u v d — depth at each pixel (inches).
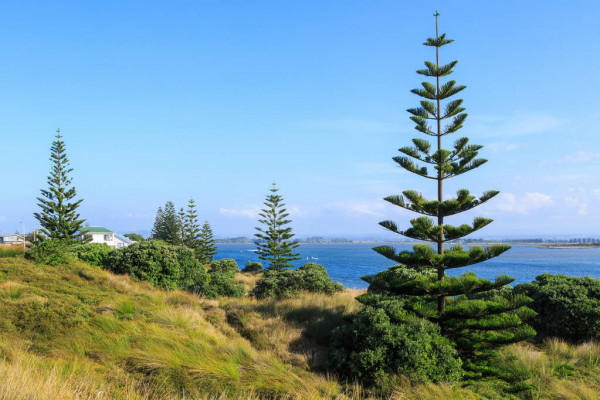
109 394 219.0
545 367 339.3
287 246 1393.9
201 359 317.4
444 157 374.3
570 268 2962.6
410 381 300.4
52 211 1378.0
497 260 4434.1
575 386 298.7
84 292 490.0
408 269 566.9
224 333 420.8
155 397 245.4
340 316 472.1
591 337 397.4
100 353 316.5
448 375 310.8
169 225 2773.1
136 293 559.5
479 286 362.0
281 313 482.3
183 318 418.6
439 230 369.1
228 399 256.8
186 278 752.3
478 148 380.5
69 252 682.8
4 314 359.6
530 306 440.5
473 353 362.3
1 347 290.8
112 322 382.0
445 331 368.8
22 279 498.6
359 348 342.6
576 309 403.5
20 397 169.9
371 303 403.9
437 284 354.0
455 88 386.3
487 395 295.7
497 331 372.2
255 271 1606.8
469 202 370.0
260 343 397.7
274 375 307.7
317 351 386.3
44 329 348.2
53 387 187.6
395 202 380.5
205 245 2341.3
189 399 249.3
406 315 364.8
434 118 396.8
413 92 399.5
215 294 651.5
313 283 668.7
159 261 723.4
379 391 296.7
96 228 2871.6
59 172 1390.3
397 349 326.0
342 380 325.1
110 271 702.5
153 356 309.3
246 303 549.6
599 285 434.9
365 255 5851.4
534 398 288.7
